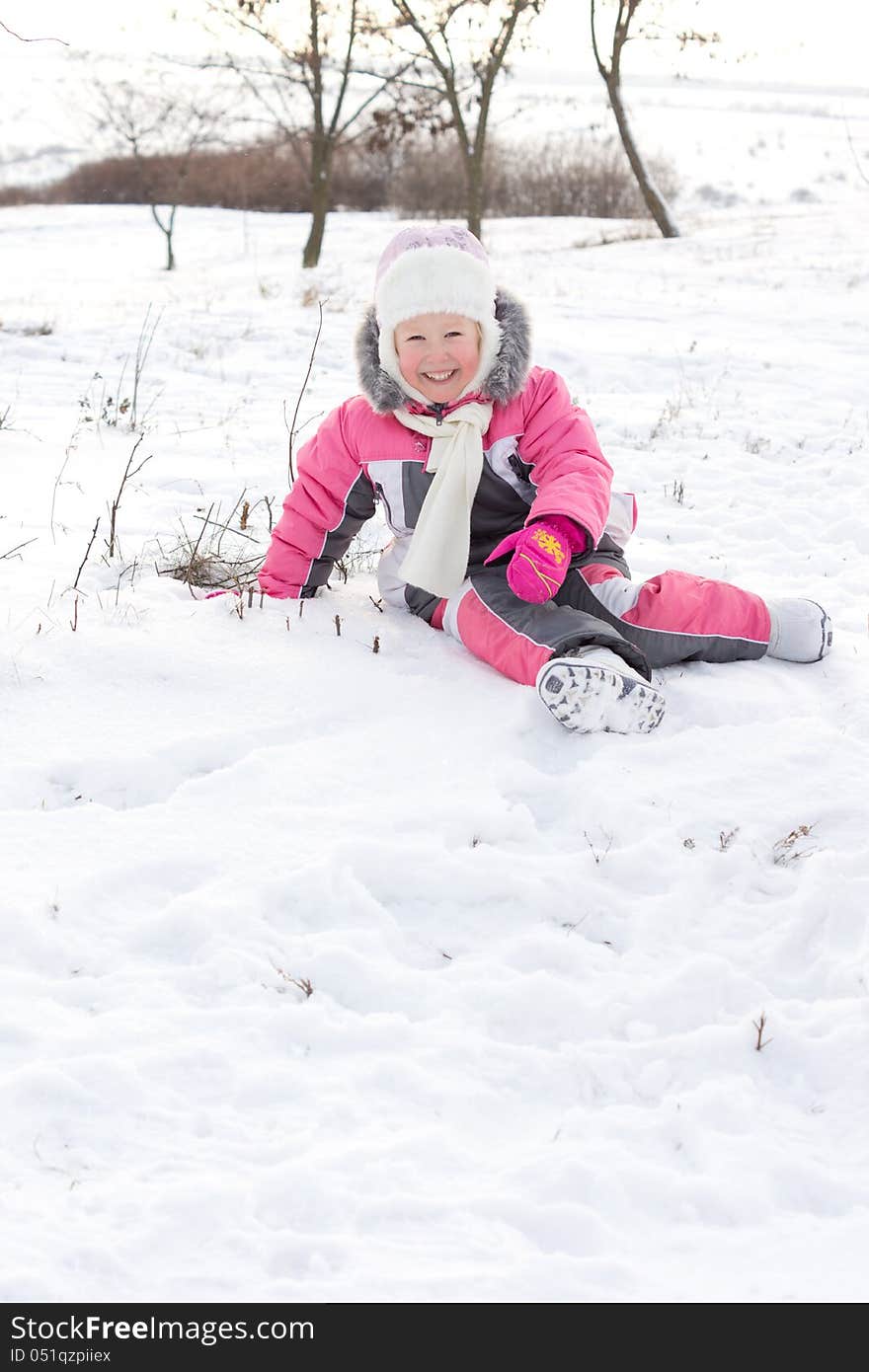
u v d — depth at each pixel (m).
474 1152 1.98
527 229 24.48
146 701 3.36
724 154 41.22
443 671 3.59
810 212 23.75
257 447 6.37
